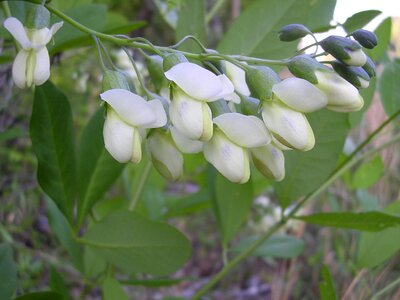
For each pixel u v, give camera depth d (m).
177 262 0.20
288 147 0.15
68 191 0.20
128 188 0.31
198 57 0.16
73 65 0.42
